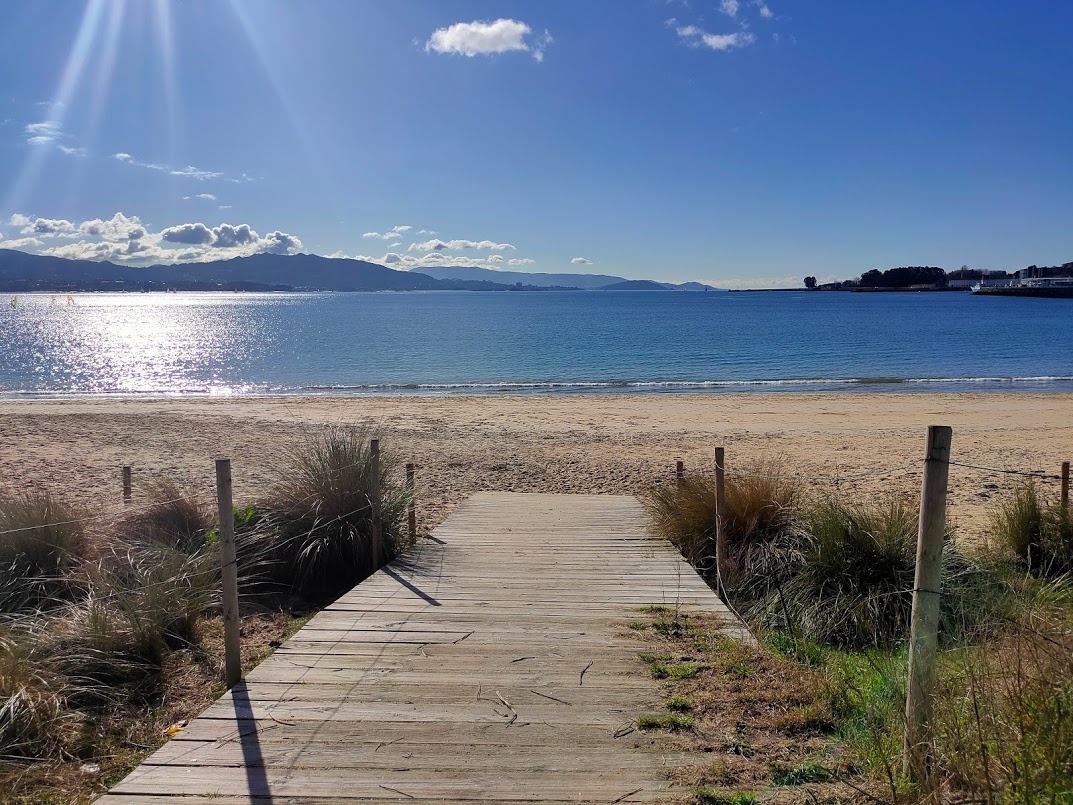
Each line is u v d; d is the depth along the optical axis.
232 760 3.20
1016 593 5.66
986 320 70.31
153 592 4.92
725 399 22.77
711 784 3.01
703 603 5.42
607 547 7.11
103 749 3.58
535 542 7.32
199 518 6.78
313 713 3.65
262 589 6.33
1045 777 2.47
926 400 22.23
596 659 4.35
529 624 4.97
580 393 25.61
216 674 4.49
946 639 5.05
